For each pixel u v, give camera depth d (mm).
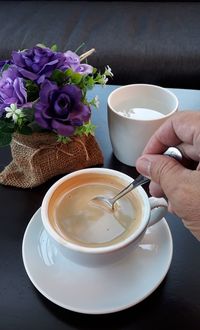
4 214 480
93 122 594
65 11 1181
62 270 412
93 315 392
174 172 386
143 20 1114
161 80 1007
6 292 411
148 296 404
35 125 443
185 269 425
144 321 390
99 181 442
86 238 393
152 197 435
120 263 416
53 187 425
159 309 397
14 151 498
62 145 488
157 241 434
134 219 404
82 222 407
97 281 405
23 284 416
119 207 419
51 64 442
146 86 549
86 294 396
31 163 489
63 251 385
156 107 545
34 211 482
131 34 1046
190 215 382
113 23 1104
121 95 551
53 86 429
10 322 391
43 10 1188
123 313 394
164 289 411
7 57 1020
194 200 373
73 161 509
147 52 987
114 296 395
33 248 430
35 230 445
